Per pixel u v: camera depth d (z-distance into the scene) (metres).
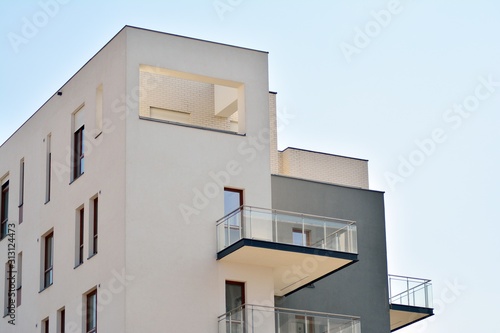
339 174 47.41
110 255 37.34
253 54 40.16
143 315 36.31
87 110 40.19
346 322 37.56
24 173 44.28
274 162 46.06
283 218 37.72
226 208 38.50
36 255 42.25
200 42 39.41
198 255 37.50
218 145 38.75
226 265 37.88
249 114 39.56
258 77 40.03
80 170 40.38
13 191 45.06
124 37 38.38
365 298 42.44
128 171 37.25
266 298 38.25
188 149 38.25
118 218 37.22
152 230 37.09
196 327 36.91
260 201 38.94
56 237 41.00
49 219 41.62
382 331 42.34
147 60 38.47
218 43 39.69
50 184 42.12
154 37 38.75
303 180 42.38
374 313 42.41
